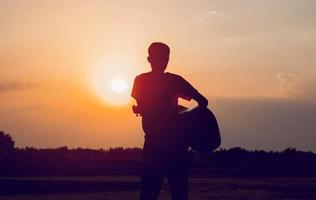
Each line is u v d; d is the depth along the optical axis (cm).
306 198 1914
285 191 2262
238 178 3644
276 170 4853
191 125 664
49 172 4588
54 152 7581
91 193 2244
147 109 666
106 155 7488
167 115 662
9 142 7575
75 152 7512
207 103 672
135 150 7644
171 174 658
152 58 686
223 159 6019
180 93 671
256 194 2109
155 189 661
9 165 5219
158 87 668
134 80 688
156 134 658
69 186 2644
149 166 657
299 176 3997
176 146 655
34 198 1970
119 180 3108
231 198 1906
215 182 2989
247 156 6275
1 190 2453
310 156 6081
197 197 1956
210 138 664
